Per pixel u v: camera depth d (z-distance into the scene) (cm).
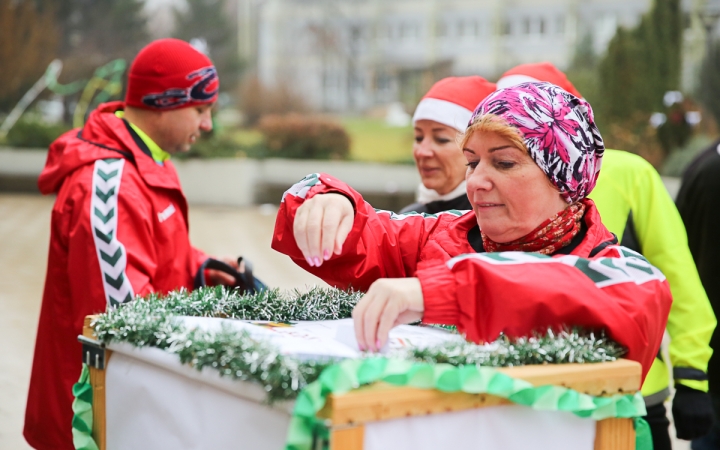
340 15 3609
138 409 178
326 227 172
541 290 161
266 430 147
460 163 358
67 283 334
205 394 161
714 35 2583
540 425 154
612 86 2141
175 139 371
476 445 147
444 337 181
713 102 2455
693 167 435
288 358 141
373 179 2361
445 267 166
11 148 2427
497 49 3434
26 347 733
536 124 178
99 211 323
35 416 338
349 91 3575
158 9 3650
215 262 347
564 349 156
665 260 329
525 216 182
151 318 176
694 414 323
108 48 3300
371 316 156
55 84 3003
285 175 2361
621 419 162
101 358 190
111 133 347
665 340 730
